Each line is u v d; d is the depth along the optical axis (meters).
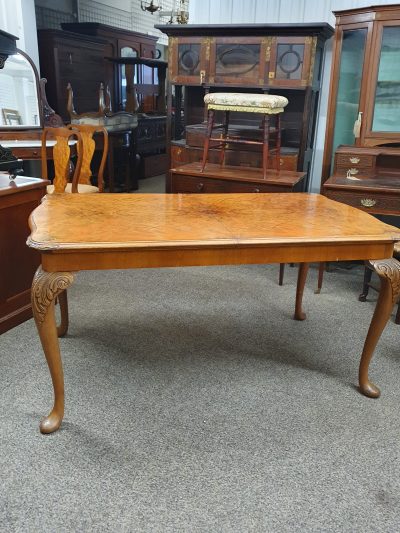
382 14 2.92
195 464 1.52
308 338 2.36
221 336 2.35
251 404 1.83
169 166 4.03
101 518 1.31
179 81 3.72
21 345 2.20
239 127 3.81
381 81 3.07
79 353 2.15
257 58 3.42
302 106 3.78
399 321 2.52
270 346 2.27
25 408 1.76
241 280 3.09
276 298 2.82
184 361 2.12
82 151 3.21
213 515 1.33
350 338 2.36
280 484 1.45
